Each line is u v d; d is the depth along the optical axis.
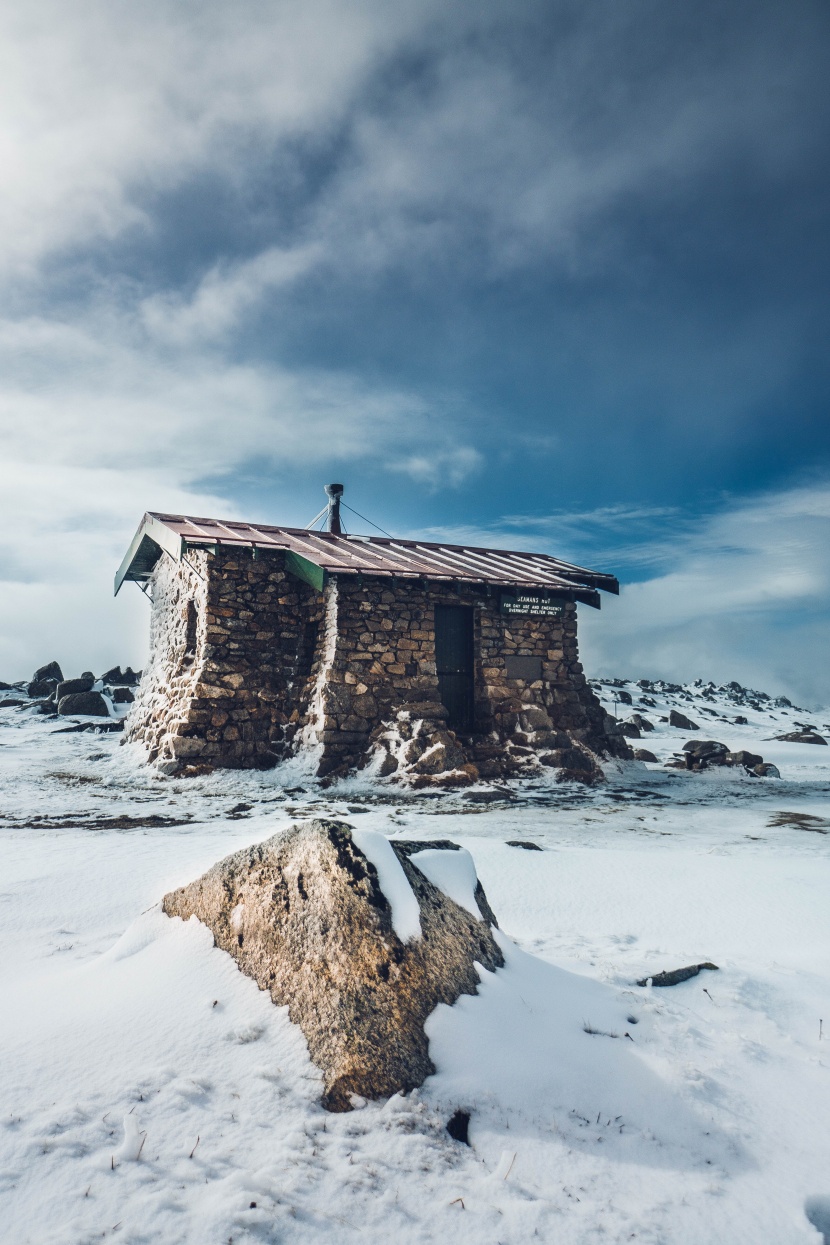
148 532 16.22
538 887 5.50
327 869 2.91
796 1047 3.04
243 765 12.98
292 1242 1.77
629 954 4.05
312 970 2.68
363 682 13.45
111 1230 1.74
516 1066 2.55
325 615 13.99
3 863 5.69
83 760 15.07
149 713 15.37
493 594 15.53
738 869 6.18
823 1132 2.47
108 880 5.18
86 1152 1.99
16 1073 2.31
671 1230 1.96
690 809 10.93
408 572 13.96
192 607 14.82
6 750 16.28
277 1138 2.12
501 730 14.82
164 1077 2.33
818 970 3.94
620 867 6.20
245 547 14.08
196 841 6.82
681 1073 2.68
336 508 18.78
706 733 28.52
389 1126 2.21
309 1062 2.42
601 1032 2.94
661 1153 2.29
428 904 3.14
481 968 3.05
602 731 16.14
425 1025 2.59
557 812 10.24
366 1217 1.88
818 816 10.23
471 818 9.37
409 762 12.51
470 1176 2.08
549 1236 1.89
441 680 15.06
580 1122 2.37
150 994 2.80
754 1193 2.14
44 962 3.57
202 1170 1.97
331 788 11.90
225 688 13.35
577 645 16.23
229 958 2.96
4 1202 1.80
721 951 4.29
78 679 24.31
